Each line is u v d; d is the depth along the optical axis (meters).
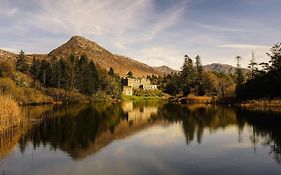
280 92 106.31
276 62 118.44
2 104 50.41
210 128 55.47
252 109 90.38
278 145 39.53
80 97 160.75
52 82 161.88
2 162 31.75
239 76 168.12
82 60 193.38
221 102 128.00
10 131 50.00
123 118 74.88
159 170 28.89
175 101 157.25
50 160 32.53
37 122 61.88
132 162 31.73
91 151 36.88
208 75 159.38
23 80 147.88
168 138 45.88
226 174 27.48
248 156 33.94
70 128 55.12
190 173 27.84
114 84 194.50
